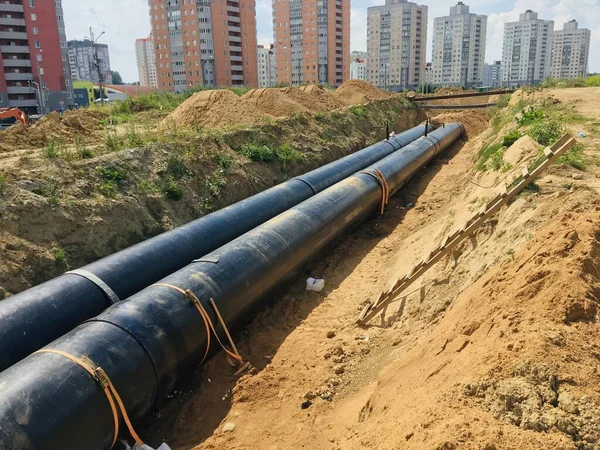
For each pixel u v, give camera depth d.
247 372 8.58
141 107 30.56
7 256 9.34
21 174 11.01
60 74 70.06
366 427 5.89
